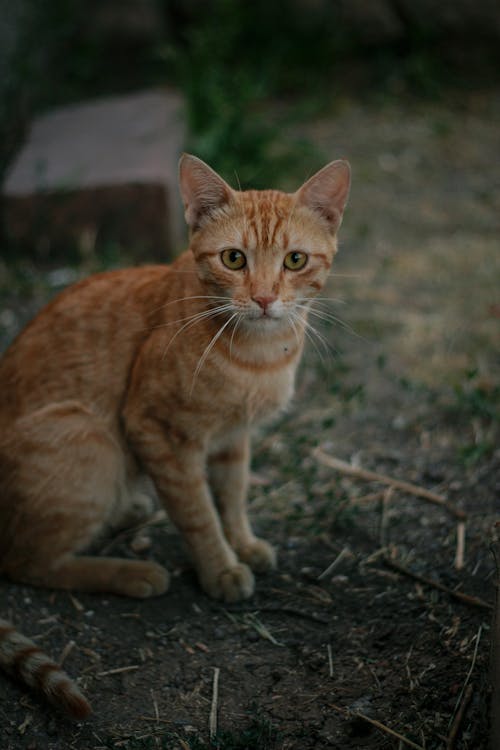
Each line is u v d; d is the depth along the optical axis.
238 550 0.92
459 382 1.13
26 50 1.62
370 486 1.00
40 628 0.85
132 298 0.89
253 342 0.85
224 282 0.84
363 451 1.05
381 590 0.89
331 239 0.86
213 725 0.78
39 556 0.88
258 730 0.77
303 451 1.03
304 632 0.85
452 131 1.84
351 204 1.58
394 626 0.85
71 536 0.88
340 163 0.84
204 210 0.85
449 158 1.75
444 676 0.79
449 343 1.20
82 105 1.74
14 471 0.87
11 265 1.30
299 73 2.03
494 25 1.98
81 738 0.77
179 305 0.85
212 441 0.88
